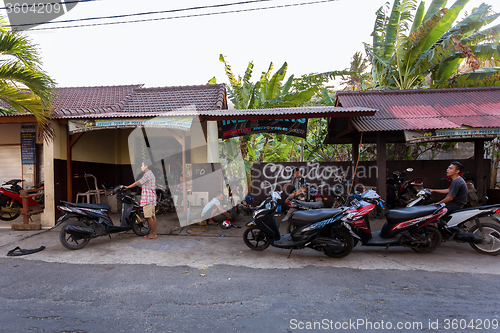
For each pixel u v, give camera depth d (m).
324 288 3.15
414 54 9.48
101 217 4.79
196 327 2.39
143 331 2.33
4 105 7.50
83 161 7.71
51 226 6.11
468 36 8.71
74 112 6.34
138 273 3.58
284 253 4.42
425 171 8.05
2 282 3.29
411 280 3.34
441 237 4.27
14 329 2.34
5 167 8.04
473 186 6.71
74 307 2.72
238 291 3.07
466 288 3.12
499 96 7.00
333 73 8.19
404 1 9.16
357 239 4.25
